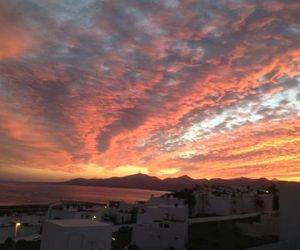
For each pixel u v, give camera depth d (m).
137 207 82.44
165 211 55.09
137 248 49.16
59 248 28.25
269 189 104.00
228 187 119.62
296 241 39.41
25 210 122.62
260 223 57.06
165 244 49.44
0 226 60.75
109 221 75.38
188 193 93.75
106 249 29.31
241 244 49.09
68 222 30.36
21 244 50.06
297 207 39.94
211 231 56.81
